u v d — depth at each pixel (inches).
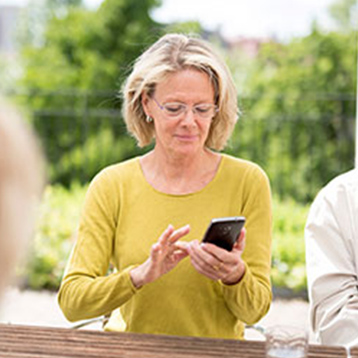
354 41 430.6
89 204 102.6
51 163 390.0
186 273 96.3
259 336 203.2
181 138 96.4
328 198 102.1
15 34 542.9
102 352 76.9
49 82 455.8
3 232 27.9
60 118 393.1
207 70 95.7
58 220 280.8
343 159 378.9
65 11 502.6
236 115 103.0
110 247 102.0
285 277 250.5
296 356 72.4
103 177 104.0
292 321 221.5
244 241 88.9
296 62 435.5
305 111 407.5
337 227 99.9
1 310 32.2
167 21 474.9
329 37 431.5
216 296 97.5
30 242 30.6
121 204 101.5
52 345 78.2
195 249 86.3
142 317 97.6
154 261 87.2
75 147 393.7
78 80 457.7
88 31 464.4
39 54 473.1
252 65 438.6
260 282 95.5
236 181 101.4
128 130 108.7
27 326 83.6
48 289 252.1
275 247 259.9
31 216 29.3
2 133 28.0
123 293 91.1
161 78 95.0
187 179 101.3
